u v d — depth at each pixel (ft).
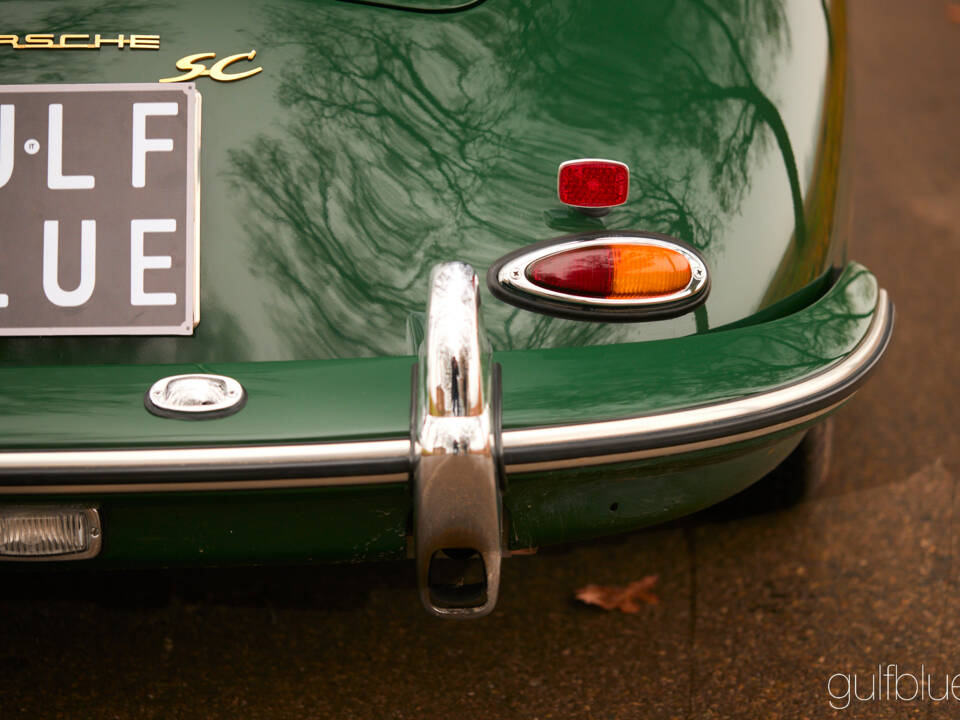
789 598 6.94
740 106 6.11
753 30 6.22
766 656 6.64
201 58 5.94
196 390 5.51
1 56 5.91
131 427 5.46
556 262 5.79
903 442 7.98
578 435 5.50
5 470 5.40
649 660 6.63
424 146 5.93
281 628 6.76
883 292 6.36
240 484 5.44
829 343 5.92
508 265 5.81
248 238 5.82
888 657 6.64
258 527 5.60
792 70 6.26
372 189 5.88
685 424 5.57
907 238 10.80
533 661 6.62
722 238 5.98
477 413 5.40
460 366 5.40
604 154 5.98
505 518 5.66
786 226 6.11
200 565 5.68
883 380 8.52
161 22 5.98
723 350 5.79
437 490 5.41
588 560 7.16
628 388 5.62
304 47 5.98
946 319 9.36
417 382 5.55
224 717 6.33
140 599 6.88
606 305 5.79
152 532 5.58
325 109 5.93
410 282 5.84
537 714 6.37
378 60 5.99
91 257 5.79
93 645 6.64
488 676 6.55
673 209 5.95
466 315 5.43
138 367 5.66
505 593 6.97
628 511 5.78
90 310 5.77
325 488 5.48
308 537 5.65
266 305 5.80
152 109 5.87
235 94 5.92
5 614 6.77
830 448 7.27
